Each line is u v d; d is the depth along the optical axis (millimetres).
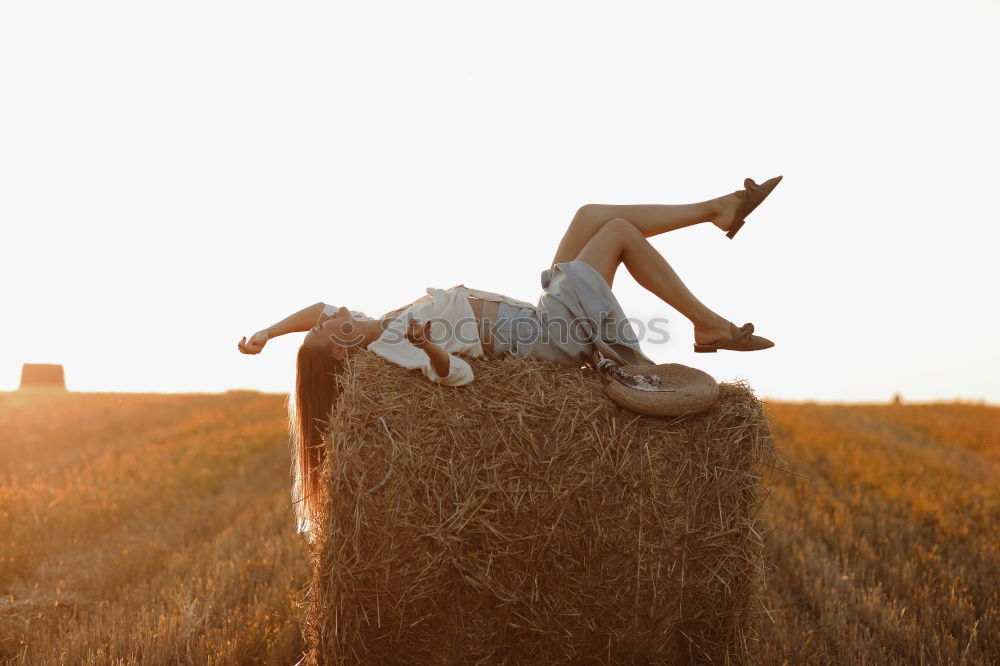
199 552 7684
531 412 4148
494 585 4094
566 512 4086
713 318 4883
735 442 4250
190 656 4992
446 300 4492
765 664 4957
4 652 5273
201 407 25234
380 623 4113
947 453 17500
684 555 4195
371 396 4137
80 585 6863
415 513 4027
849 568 7152
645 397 4184
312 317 4984
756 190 4965
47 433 19750
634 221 4988
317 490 4777
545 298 4609
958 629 5750
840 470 13102
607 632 4207
